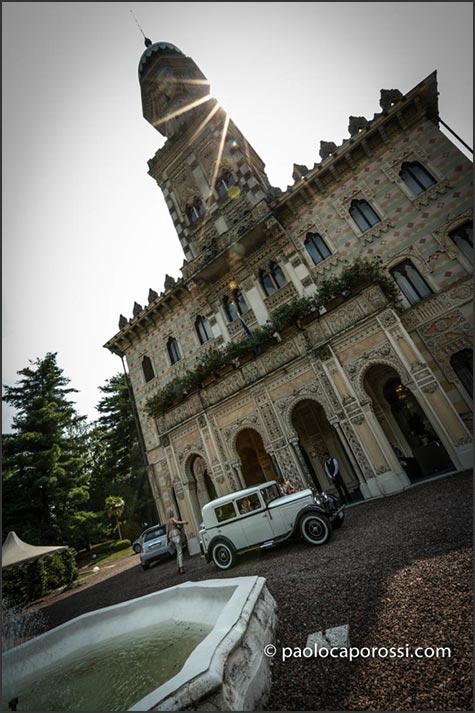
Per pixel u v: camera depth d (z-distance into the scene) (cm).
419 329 1257
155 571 1297
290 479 1280
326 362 1259
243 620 343
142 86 2470
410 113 1435
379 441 1113
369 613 388
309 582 541
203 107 2234
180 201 2188
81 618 588
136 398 2161
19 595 1563
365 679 288
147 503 3100
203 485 1673
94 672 430
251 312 1708
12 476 2461
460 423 1003
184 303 2047
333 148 1669
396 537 626
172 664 372
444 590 385
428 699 249
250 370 1453
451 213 1292
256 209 1712
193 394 1609
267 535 816
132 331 2239
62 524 2466
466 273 1224
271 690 306
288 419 1322
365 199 1494
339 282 1253
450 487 863
